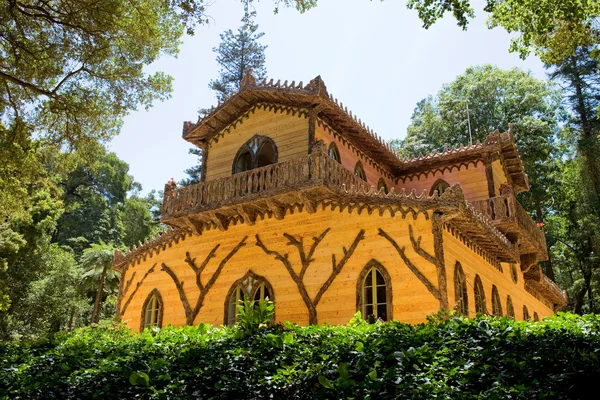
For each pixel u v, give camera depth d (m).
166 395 7.68
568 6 14.00
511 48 16.69
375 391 6.77
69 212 58.31
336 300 16.77
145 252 22.33
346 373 7.01
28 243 34.91
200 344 10.05
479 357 7.51
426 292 15.35
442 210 15.81
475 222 16.62
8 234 30.70
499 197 21.53
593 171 37.19
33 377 9.04
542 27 14.40
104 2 16.58
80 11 16.95
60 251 39.84
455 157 23.81
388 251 16.34
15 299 34.16
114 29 17.66
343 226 17.44
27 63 18.11
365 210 17.19
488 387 6.73
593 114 39.91
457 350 7.81
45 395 8.17
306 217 18.31
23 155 19.89
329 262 17.33
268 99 21.23
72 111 19.11
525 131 38.69
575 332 8.29
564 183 40.00
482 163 23.53
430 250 15.68
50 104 19.17
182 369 8.56
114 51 19.17
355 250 16.94
